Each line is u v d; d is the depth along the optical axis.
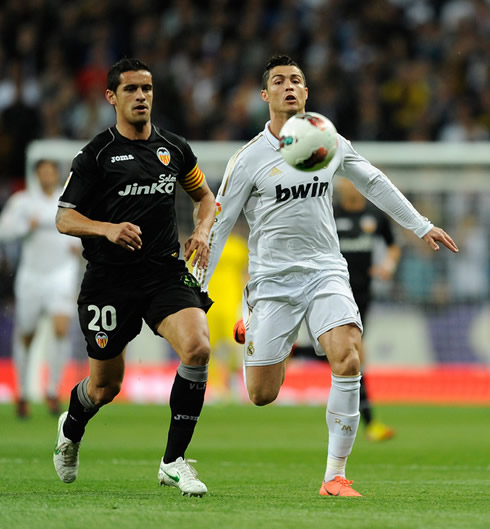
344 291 21.67
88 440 35.78
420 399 56.81
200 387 20.28
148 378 56.22
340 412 20.86
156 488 21.61
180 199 57.44
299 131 20.11
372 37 73.31
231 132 66.38
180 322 20.25
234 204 22.39
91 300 20.91
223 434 38.59
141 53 72.62
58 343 45.16
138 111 20.50
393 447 34.09
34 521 15.89
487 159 57.66
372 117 66.62
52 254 45.06
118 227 19.39
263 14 74.19
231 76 70.94
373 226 37.50
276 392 22.52
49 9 74.88
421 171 58.91
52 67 72.75
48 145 56.62
